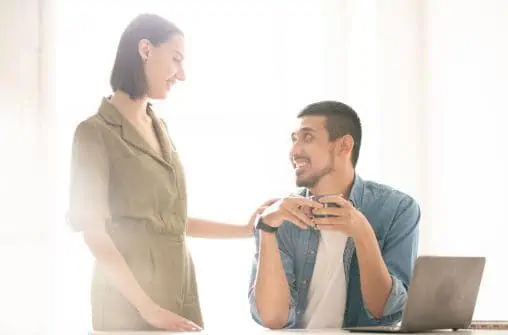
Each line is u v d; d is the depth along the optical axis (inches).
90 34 105.0
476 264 62.6
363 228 72.4
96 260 74.4
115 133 75.4
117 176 74.9
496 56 106.3
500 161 104.7
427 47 115.6
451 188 112.0
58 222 102.3
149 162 75.9
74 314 101.5
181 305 76.9
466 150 110.1
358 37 113.3
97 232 73.0
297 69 111.7
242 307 105.8
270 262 74.7
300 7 112.2
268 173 109.6
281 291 74.7
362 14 113.6
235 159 109.0
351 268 78.4
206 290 105.5
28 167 101.4
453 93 112.5
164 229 75.6
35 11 102.8
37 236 100.9
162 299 75.2
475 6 109.7
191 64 109.0
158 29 77.3
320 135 78.9
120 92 77.4
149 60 77.2
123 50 77.4
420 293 60.4
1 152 100.8
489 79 107.1
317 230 78.8
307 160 79.2
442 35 114.3
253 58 110.6
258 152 109.7
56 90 103.3
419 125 115.0
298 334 59.7
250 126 109.7
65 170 103.3
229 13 110.3
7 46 101.7
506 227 103.5
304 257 78.9
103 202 73.9
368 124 113.7
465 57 111.0
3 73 101.4
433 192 114.1
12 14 102.0
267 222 74.2
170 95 108.0
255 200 109.0
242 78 110.0
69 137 103.7
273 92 110.7
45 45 103.0
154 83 77.8
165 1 108.4
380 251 78.2
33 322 100.3
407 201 80.0
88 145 74.1
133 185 74.6
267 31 111.2
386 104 114.4
